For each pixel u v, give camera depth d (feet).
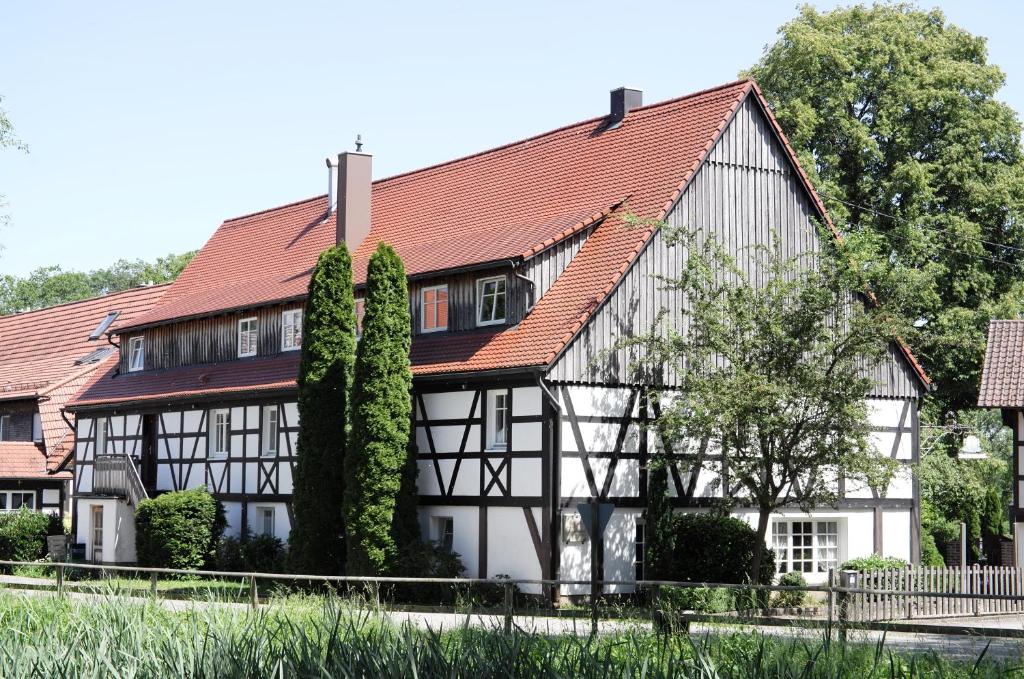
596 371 90.89
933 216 138.21
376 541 91.86
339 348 99.60
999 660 46.50
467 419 95.04
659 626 48.06
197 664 36.06
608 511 77.82
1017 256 140.97
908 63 143.02
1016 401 103.60
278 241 135.64
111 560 124.06
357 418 93.35
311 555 97.45
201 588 97.09
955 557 129.59
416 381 97.91
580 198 103.91
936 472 118.93
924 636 57.77
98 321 168.66
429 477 97.66
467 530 94.32
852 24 147.23
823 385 82.89
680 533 90.63
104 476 128.88
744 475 84.69
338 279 100.27
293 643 36.78
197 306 130.82
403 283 95.14
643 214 96.48
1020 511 103.86
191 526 113.50
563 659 35.70
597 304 90.79
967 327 133.28
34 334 180.55
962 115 141.08
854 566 96.32
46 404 152.66
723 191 99.96
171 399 124.67
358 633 39.29
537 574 88.33
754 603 56.34
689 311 88.12
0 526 133.08
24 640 39.91
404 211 121.90
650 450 93.25
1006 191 138.41
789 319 84.74
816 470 84.53
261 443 114.93
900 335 86.02
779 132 103.60
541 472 88.84
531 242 96.63
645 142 104.68
